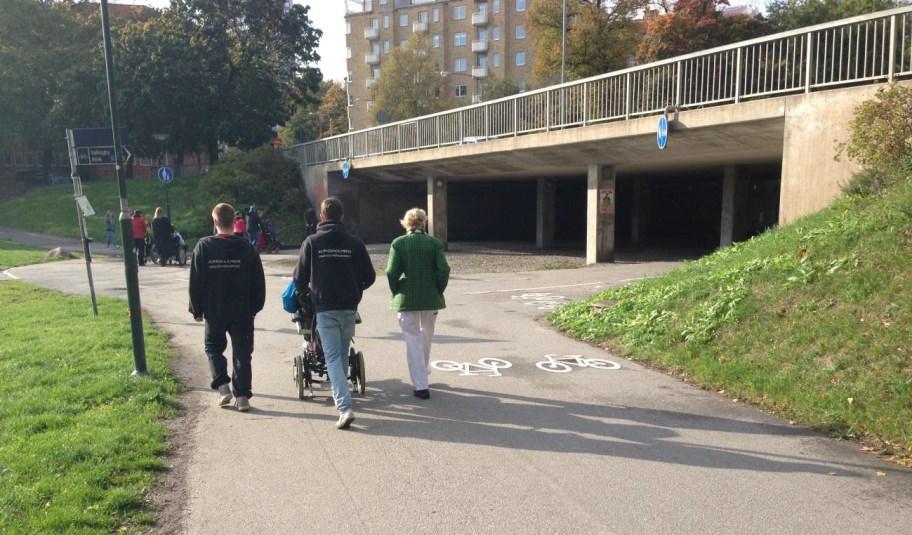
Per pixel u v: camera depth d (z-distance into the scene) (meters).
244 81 49.53
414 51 69.94
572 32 42.75
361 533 4.04
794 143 12.25
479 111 23.72
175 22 49.59
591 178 21.53
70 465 4.84
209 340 6.53
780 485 4.66
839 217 9.38
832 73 11.56
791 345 7.04
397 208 36.97
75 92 47.91
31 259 26.77
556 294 14.48
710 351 7.78
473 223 38.97
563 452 5.35
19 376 7.46
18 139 54.84
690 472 4.92
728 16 43.44
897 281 6.93
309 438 5.71
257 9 52.88
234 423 6.12
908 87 9.62
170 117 47.41
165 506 4.39
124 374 7.44
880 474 4.81
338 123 101.94
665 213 40.50
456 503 4.44
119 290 17.16
